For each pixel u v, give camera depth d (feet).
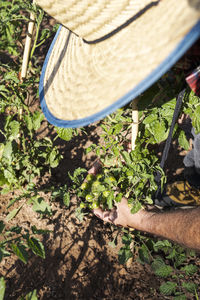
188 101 5.97
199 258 7.88
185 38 2.69
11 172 7.71
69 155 9.82
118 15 3.90
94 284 7.37
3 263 7.39
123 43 3.83
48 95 5.50
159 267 6.83
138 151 6.26
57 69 5.50
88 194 6.53
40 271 7.43
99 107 3.89
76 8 3.98
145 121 5.87
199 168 7.64
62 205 8.57
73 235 8.12
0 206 8.39
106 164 6.82
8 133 7.84
